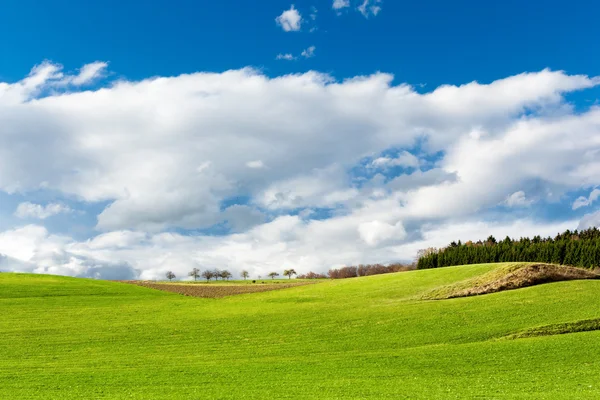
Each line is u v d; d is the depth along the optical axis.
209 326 54.50
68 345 45.50
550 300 53.75
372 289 79.31
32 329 53.69
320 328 50.78
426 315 53.16
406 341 43.28
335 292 81.62
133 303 76.75
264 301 77.44
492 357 35.28
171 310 68.50
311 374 32.03
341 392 26.86
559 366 32.12
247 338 47.56
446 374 31.30
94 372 33.56
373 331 47.97
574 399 23.78
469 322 48.31
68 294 83.75
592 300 52.06
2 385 29.84
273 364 35.66
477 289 63.53
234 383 29.72
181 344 45.47
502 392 26.12
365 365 34.59
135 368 35.03
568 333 42.03
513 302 54.84
